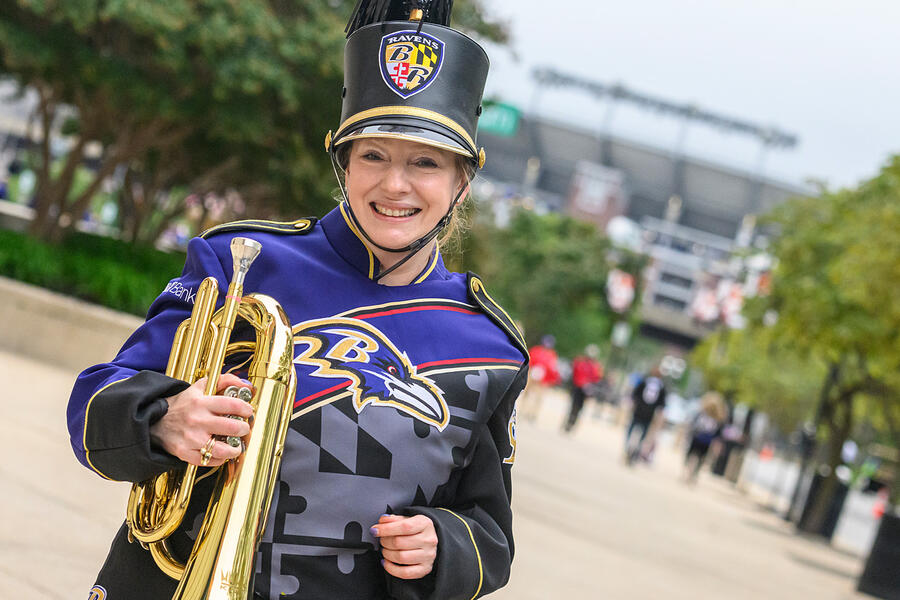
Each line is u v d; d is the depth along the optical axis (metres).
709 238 139.88
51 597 3.78
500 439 1.90
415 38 1.73
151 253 17.95
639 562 8.43
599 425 36.22
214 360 1.62
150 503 1.69
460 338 1.85
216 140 16.55
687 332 111.44
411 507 1.74
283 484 1.67
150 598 1.73
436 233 1.80
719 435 29.42
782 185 139.75
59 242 16.67
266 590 1.65
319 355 1.72
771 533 16.67
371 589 1.74
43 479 5.63
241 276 1.66
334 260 1.83
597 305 60.25
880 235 13.35
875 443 29.50
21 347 10.93
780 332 18.58
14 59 12.31
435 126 1.71
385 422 1.71
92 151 28.72
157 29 11.62
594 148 146.50
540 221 57.56
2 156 39.47
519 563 6.75
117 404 1.57
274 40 12.41
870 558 11.88
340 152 1.82
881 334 15.44
